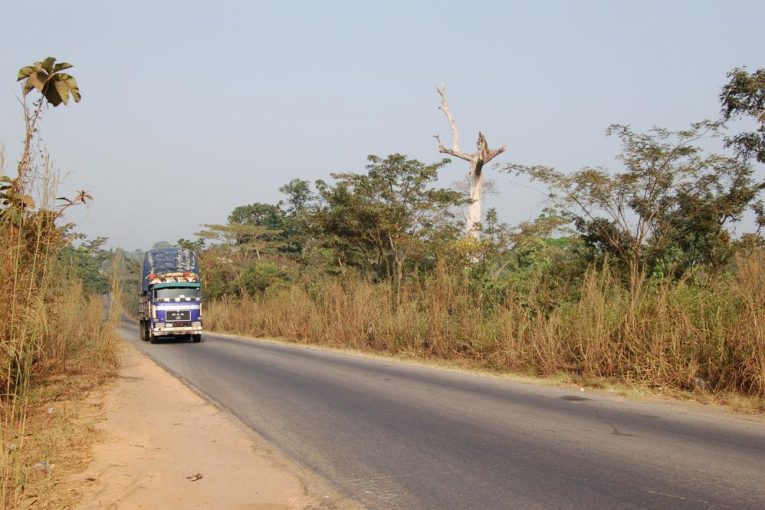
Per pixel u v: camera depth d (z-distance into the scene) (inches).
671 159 680.4
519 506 215.8
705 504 213.6
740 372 425.1
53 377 492.1
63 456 271.0
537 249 977.5
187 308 1166.3
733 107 658.8
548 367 550.9
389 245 1187.3
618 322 517.3
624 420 354.3
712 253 672.4
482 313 709.9
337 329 954.1
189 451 295.9
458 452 288.4
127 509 211.6
